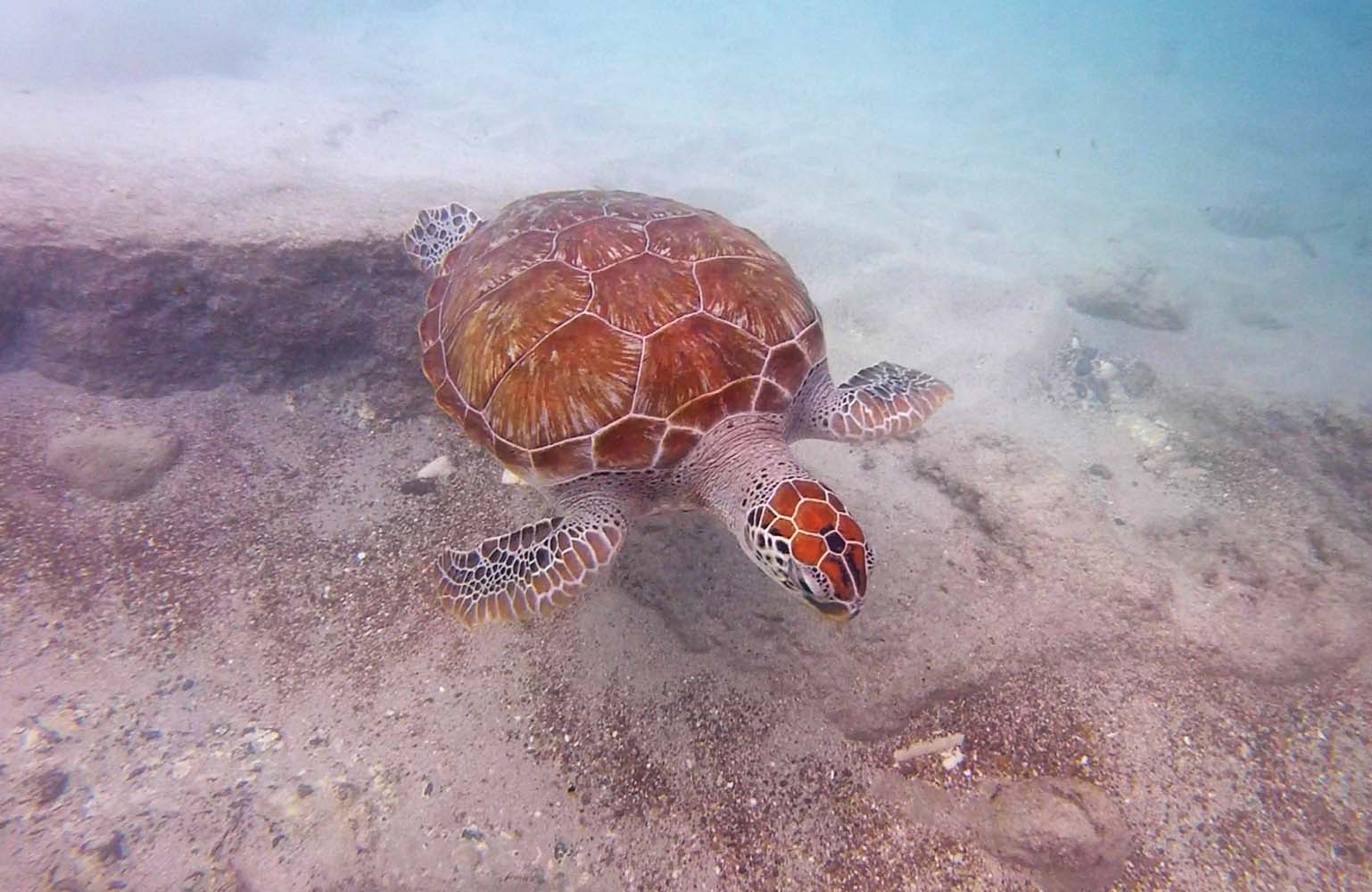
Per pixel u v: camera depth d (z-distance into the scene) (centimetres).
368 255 96
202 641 74
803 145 208
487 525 87
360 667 74
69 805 62
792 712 71
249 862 61
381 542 84
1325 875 62
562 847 64
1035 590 81
